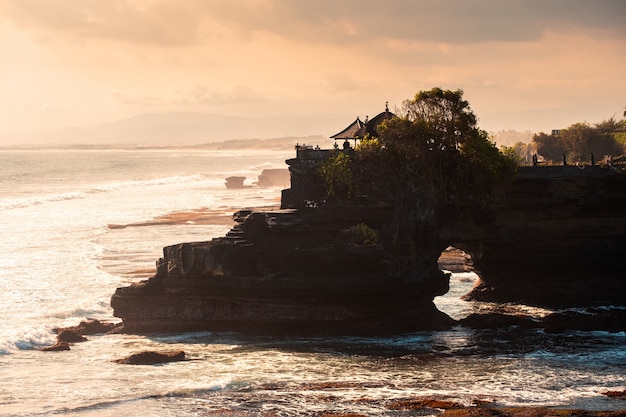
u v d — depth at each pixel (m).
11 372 53.41
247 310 64.94
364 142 70.38
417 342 61.91
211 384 49.56
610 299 73.88
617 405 44.47
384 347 60.31
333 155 70.69
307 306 63.94
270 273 64.50
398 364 55.06
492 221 73.25
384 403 45.44
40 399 47.12
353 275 64.75
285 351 59.22
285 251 65.31
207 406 45.44
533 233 74.25
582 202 73.44
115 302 66.94
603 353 57.16
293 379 51.25
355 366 54.62
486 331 64.94
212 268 64.19
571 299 74.06
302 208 68.88
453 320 68.19
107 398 47.16
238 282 64.00
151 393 48.06
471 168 71.75
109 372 53.28
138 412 44.56
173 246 65.94
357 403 45.44
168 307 66.44
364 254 64.75
